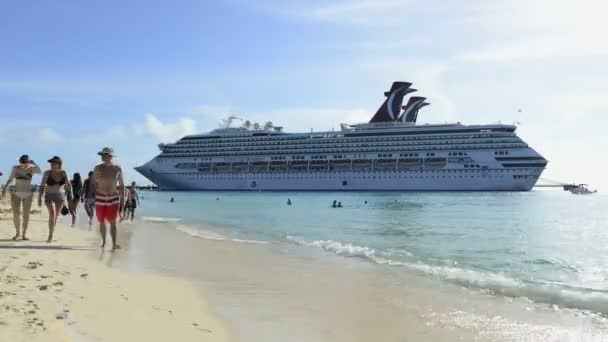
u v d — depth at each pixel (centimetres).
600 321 716
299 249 1561
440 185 9788
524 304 827
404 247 1727
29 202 1212
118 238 1625
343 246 1656
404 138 10075
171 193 11325
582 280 1107
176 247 1470
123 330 530
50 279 730
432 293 900
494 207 5250
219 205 5506
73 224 1912
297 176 10644
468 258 1463
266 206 5291
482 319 723
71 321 527
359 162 10288
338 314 726
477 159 9606
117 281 805
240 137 11162
